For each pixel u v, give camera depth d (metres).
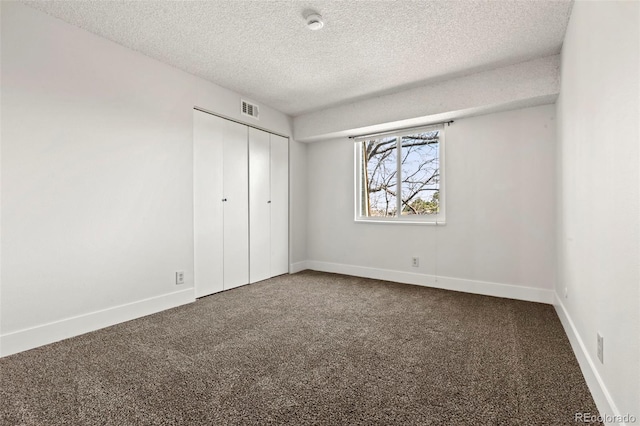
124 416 1.32
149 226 2.69
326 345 2.03
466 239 3.38
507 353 1.90
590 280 1.55
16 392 1.50
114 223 2.45
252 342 2.08
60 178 2.15
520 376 1.63
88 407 1.38
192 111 3.05
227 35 2.38
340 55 2.69
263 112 3.89
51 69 2.11
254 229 3.83
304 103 3.88
